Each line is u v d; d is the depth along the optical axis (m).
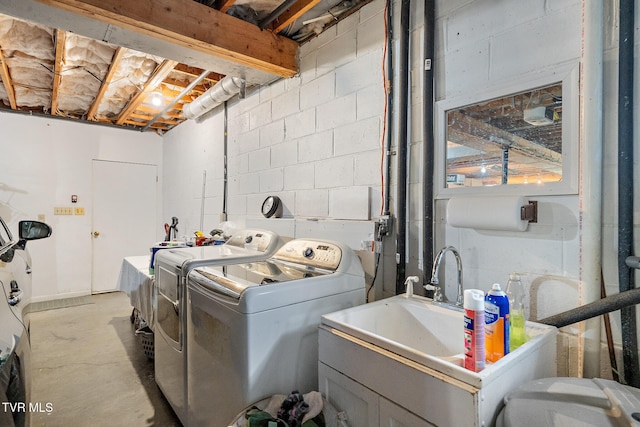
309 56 2.66
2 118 4.42
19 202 4.51
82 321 3.83
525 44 1.49
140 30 2.16
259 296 1.49
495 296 1.11
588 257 1.30
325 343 1.39
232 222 3.61
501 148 1.59
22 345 1.44
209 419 1.69
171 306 2.13
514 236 1.53
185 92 3.72
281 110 2.97
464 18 1.71
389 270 2.05
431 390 1.02
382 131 2.10
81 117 5.02
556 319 1.34
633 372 1.22
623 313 1.24
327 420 1.32
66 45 2.93
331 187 2.45
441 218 1.80
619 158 1.24
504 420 0.91
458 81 1.73
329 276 1.75
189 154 4.77
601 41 1.28
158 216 5.68
